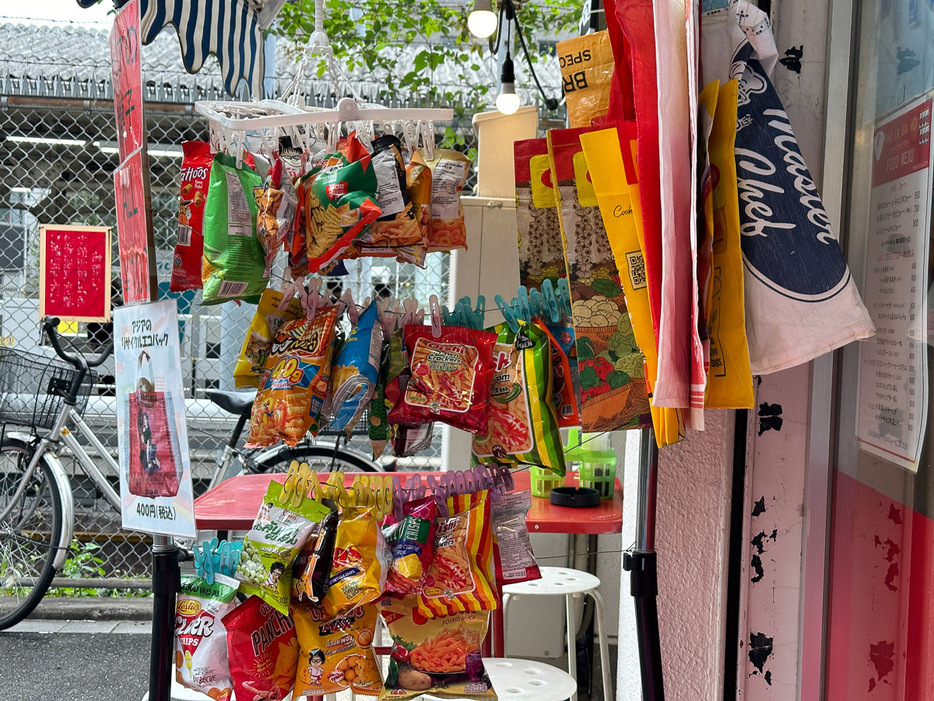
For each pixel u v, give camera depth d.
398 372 1.38
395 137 1.31
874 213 1.25
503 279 2.48
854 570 1.32
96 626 3.44
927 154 1.07
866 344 1.28
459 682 1.31
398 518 1.37
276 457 3.57
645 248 1.02
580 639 2.65
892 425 1.18
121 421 1.35
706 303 1.01
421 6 4.07
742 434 1.49
